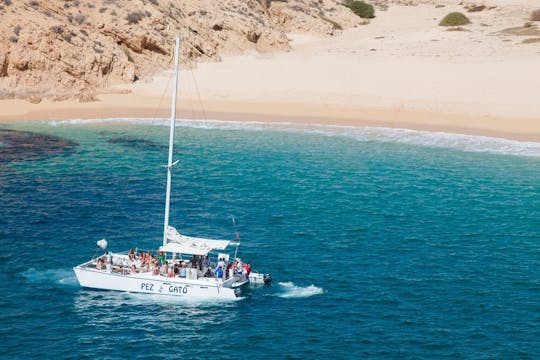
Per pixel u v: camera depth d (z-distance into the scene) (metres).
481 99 174.88
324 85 190.12
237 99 181.62
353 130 157.00
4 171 115.19
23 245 82.50
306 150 136.88
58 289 70.62
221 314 65.94
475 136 150.75
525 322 64.94
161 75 196.38
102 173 116.12
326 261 79.56
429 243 86.00
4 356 57.47
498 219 96.00
